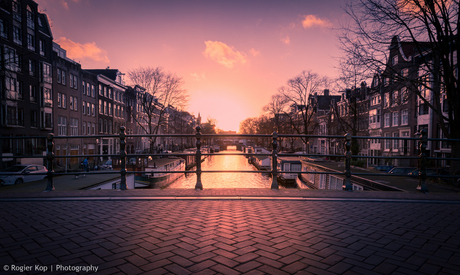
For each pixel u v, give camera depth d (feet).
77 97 136.87
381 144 139.74
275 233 10.21
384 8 46.03
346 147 19.40
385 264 7.73
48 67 115.96
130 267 7.36
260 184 94.38
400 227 11.14
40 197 15.97
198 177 18.71
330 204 15.12
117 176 70.54
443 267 7.59
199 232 10.25
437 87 49.73
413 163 114.52
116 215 12.52
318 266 7.54
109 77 183.62
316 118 233.35
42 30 115.96
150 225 11.05
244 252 8.43
